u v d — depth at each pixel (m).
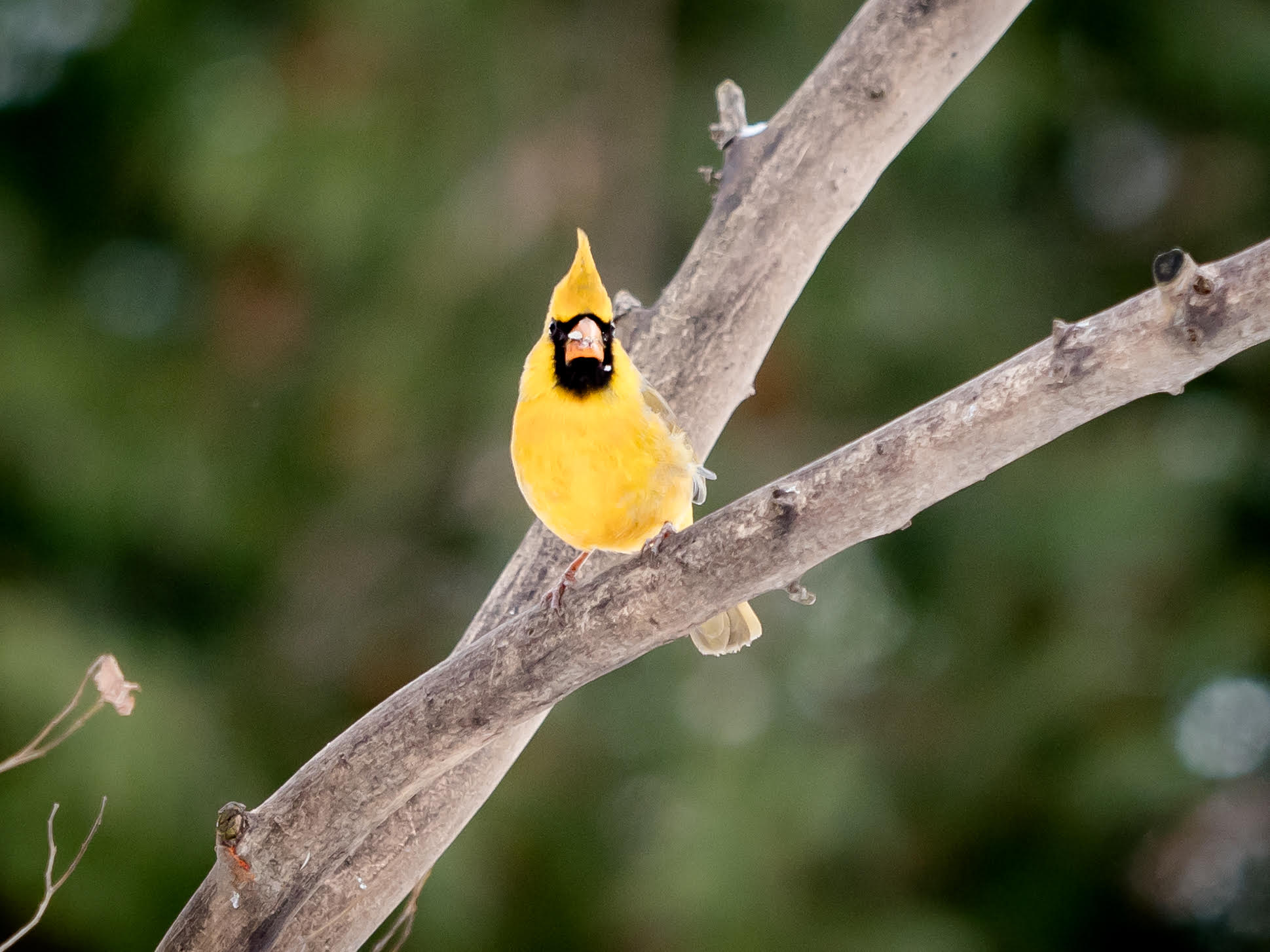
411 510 13.88
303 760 13.41
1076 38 14.19
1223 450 13.45
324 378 13.62
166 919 12.41
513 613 7.01
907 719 13.73
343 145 13.27
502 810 13.16
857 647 14.04
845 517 5.27
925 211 13.88
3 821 12.02
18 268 14.12
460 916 12.67
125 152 14.47
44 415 13.55
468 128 13.38
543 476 6.46
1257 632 12.74
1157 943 13.97
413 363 13.31
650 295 12.95
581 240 6.50
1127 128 14.40
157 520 13.73
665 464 6.49
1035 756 13.24
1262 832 13.29
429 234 13.24
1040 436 5.06
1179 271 4.65
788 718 13.34
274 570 14.07
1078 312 13.95
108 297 14.48
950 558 13.88
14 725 12.04
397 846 6.47
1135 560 12.95
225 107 13.48
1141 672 13.05
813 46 13.39
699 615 5.55
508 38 13.41
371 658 13.67
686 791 12.82
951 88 7.57
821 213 7.49
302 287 13.66
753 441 13.36
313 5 13.41
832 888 12.95
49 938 12.70
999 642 13.66
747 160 7.56
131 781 12.14
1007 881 13.44
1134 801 12.74
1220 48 13.91
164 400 13.85
